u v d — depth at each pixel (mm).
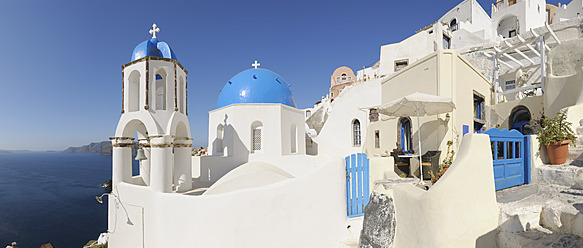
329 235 7770
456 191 4516
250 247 7637
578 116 7555
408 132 12867
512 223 4594
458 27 28734
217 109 17188
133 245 10070
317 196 7793
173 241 8680
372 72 36375
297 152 17812
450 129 10141
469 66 11938
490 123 14859
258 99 16688
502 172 5969
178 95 12000
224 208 7875
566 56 10922
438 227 4328
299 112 18375
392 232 5281
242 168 13719
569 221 4168
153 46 12406
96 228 37375
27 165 170500
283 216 7633
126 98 11789
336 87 45438
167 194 9055
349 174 8328
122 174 11508
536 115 12945
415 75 11828
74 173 115625
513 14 29312
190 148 13258
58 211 47000
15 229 36938
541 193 5367
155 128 10531
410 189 5078
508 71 17531
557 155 6410
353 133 23766
